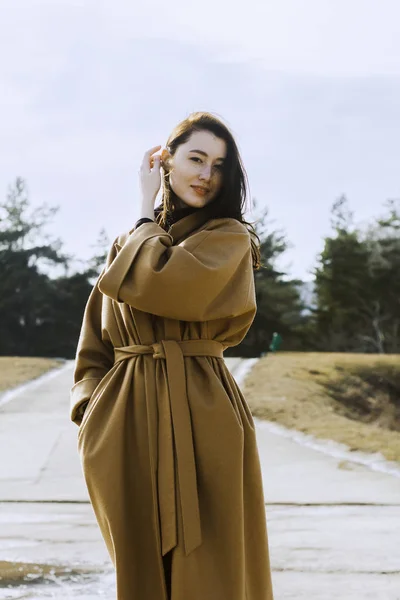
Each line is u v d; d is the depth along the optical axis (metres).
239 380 17.95
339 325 52.16
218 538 2.51
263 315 51.47
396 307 51.59
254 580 2.65
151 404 2.58
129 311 2.67
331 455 10.12
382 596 4.25
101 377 2.84
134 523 2.54
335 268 51.75
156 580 2.50
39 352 52.84
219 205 2.81
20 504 7.19
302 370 20.50
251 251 2.83
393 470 9.09
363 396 19.30
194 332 2.66
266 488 8.02
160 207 2.97
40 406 15.04
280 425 12.74
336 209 53.09
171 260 2.52
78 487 8.10
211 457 2.55
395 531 6.00
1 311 52.81
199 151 2.79
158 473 2.53
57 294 53.50
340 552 5.30
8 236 54.03
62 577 4.66
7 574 4.73
